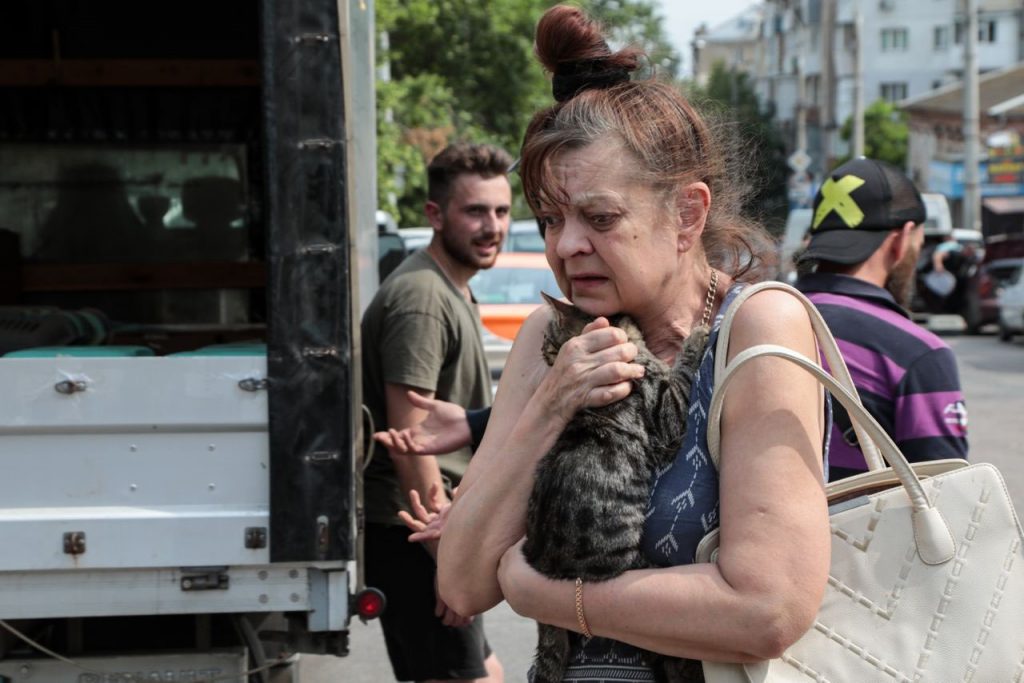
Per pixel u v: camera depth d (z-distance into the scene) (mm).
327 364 3381
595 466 2035
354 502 3393
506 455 2158
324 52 3387
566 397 2090
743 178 2314
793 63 94312
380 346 4406
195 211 7441
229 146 7449
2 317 4930
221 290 7289
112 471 3361
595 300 2137
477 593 2223
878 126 74062
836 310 3326
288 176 3385
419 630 4340
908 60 85812
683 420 2066
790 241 26141
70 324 5152
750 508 1957
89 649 3893
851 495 2125
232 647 3812
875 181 3527
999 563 2037
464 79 30531
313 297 3383
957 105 61281
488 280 14570
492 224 4578
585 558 2021
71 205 7352
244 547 3365
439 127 26891
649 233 2102
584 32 2211
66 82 7000
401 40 30234
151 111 7301
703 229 2197
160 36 7117
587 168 2080
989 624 2018
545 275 14586
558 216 2154
